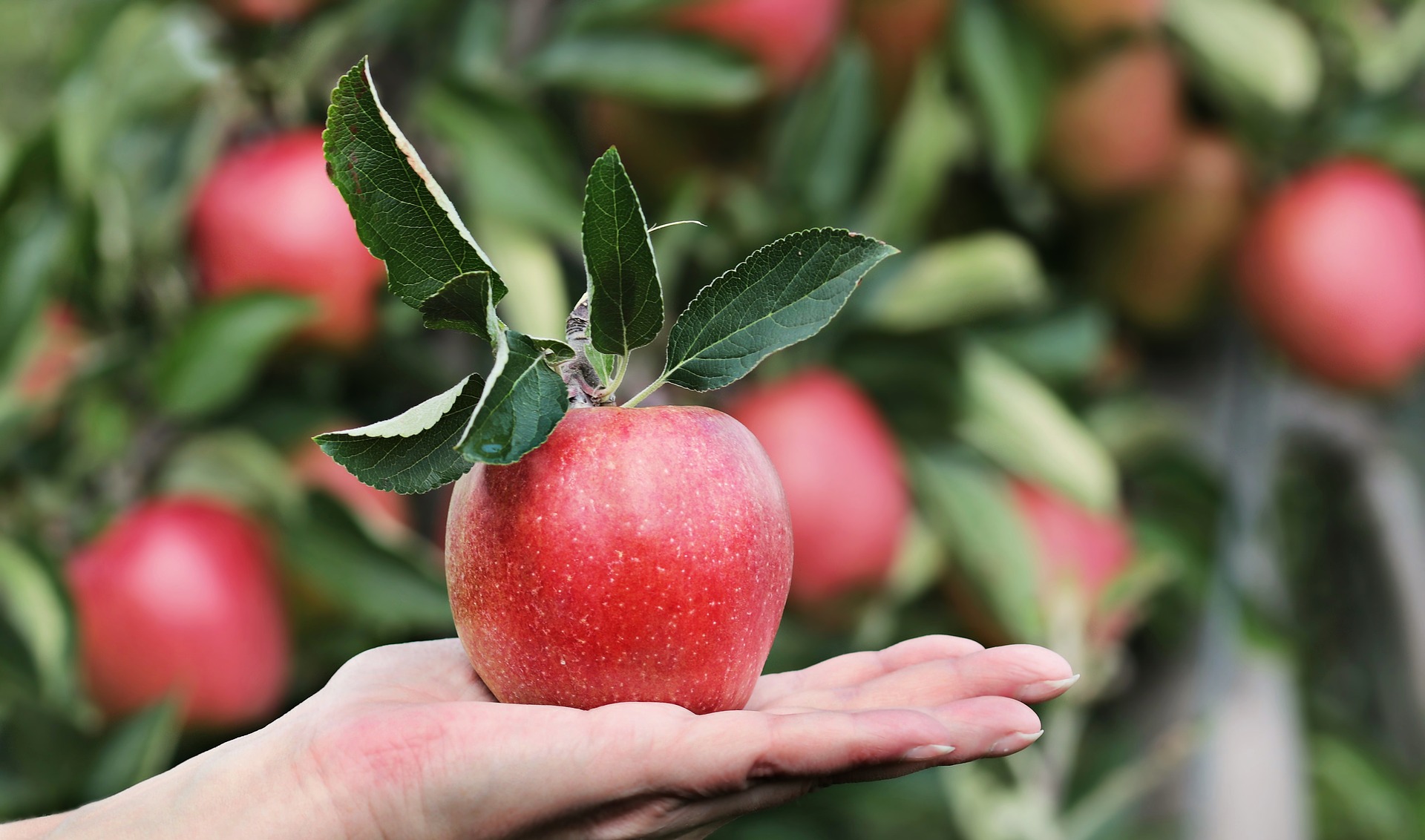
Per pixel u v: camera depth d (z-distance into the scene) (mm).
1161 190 1486
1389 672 1679
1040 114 1435
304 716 1199
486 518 1174
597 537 1165
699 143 1439
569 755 1158
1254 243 1490
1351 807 1707
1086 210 1494
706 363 1183
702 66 1401
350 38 1422
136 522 1376
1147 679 1538
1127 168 1467
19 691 1371
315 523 1380
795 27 1401
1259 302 1497
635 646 1168
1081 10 1427
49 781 1363
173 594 1359
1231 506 1517
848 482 1398
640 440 1174
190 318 1363
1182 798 1531
